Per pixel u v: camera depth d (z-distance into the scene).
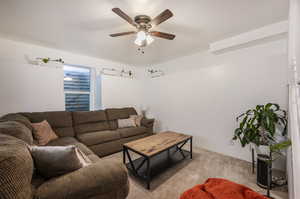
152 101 4.19
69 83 3.24
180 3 1.49
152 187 1.69
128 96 4.14
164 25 1.97
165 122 3.80
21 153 0.80
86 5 1.51
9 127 1.25
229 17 1.78
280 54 2.02
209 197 0.98
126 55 3.35
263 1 1.48
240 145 2.43
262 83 2.18
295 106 0.99
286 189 1.60
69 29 2.05
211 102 2.82
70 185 0.90
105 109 3.41
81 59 3.30
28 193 0.77
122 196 1.11
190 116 3.21
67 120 2.64
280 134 1.92
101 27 2.00
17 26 1.96
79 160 1.10
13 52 2.42
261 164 1.67
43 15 1.69
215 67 2.75
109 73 3.83
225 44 2.43
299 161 0.93
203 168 2.12
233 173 1.97
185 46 2.78
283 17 1.79
